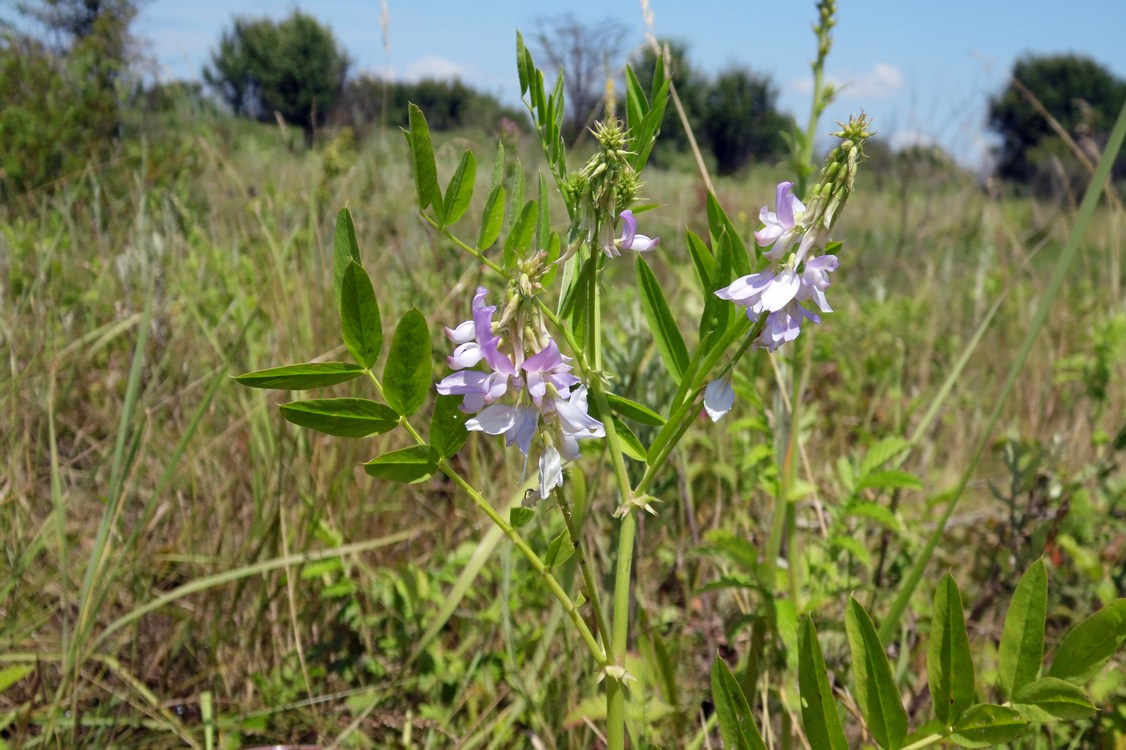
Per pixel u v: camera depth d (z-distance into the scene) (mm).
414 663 402
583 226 229
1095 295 813
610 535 430
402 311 588
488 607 440
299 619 427
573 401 208
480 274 602
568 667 370
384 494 506
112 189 1108
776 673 368
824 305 214
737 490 509
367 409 215
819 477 520
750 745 210
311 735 383
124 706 374
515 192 240
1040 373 661
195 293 623
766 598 337
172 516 476
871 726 216
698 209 999
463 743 355
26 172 1108
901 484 371
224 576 372
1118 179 1640
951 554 493
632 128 263
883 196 1651
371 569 436
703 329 237
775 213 217
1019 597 211
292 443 454
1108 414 615
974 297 832
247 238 721
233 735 363
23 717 333
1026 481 440
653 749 289
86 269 691
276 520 426
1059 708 203
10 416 475
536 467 216
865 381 703
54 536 439
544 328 207
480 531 477
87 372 577
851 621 217
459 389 204
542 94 255
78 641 343
